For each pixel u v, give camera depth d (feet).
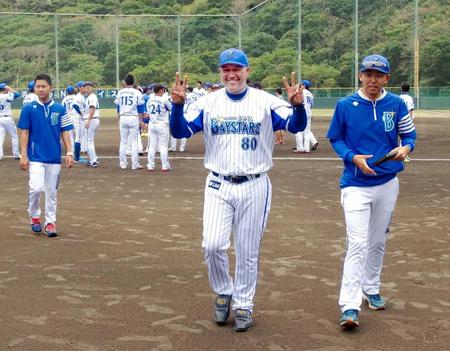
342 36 191.83
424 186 42.22
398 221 30.99
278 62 184.24
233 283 19.53
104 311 18.67
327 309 18.92
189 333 17.11
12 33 197.88
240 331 17.19
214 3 234.79
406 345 16.31
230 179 17.28
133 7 240.32
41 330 17.22
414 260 24.16
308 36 194.80
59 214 32.78
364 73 17.88
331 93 167.02
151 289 20.68
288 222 30.81
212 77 178.29
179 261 23.99
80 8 241.96
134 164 51.65
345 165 18.26
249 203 17.33
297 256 24.68
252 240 17.52
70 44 192.95
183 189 41.06
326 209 34.12
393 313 18.63
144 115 54.85
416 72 158.30
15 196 38.22
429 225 30.12
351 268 17.53
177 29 176.35
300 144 64.64
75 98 54.03
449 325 17.67
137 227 29.78
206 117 17.42
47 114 27.37
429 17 191.31
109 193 39.47
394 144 18.30
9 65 187.11
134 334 17.01
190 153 65.21
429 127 103.09
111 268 23.04
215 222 17.33
